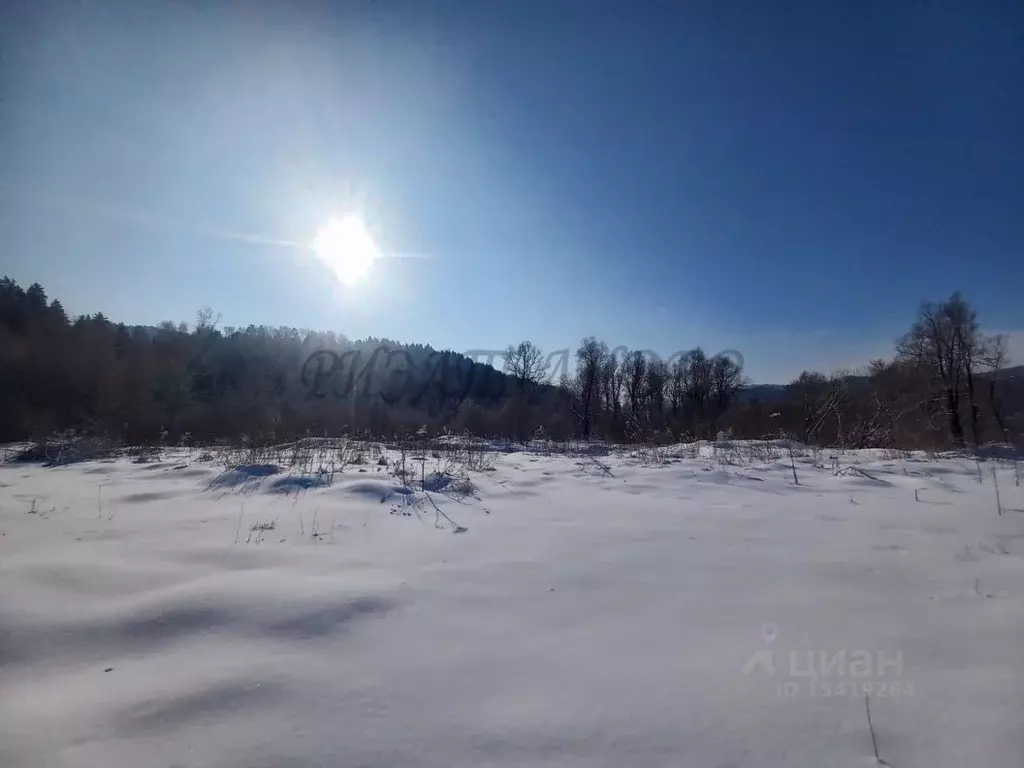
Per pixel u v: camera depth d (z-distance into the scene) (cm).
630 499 805
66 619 348
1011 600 405
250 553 505
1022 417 2052
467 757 233
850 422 1770
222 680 287
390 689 284
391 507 714
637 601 406
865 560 506
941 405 2111
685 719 261
